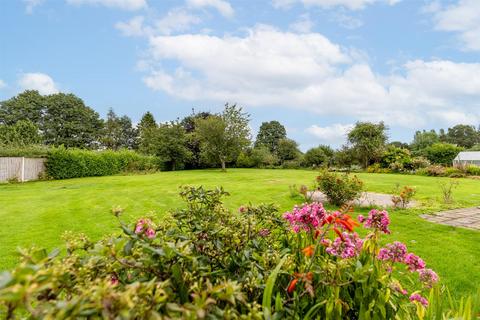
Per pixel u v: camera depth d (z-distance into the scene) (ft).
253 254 4.99
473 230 18.99
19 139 97.09
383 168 89.20
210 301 2.84
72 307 2.51
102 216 23.49
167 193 36.73
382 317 4.74
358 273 4.79
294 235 6.81
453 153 100.83
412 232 18.54
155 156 93.15
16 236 17.85
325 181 27.68
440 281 11.71
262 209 7.21
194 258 3.83
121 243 3.59
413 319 6.12
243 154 114.42
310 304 4.82
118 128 169.99
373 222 6.56
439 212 24.76
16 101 126.31
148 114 163.22
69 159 63.10
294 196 33.09
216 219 6.50
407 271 7.07
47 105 127.95
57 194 36.68
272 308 4.37
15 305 2.50
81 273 3.39
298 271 5.07
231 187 42.57
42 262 2.94
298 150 130.41
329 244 6.05
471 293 10.78
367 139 93.97
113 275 3.78
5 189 42.91
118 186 45.34
